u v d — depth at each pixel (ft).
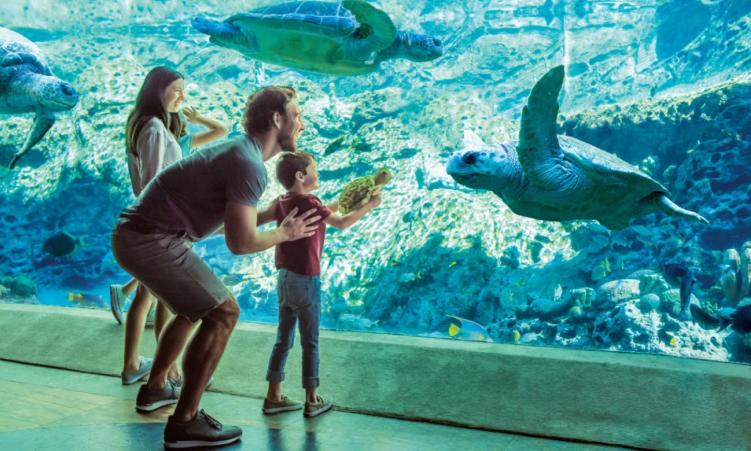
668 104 47.80
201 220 6.47
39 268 65.87
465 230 49.65
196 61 89.71
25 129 69.56
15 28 88.28
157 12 92.38
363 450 6.48
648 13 85.40
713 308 33.04
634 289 35.96
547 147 12.62
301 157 8.14
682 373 7.49
